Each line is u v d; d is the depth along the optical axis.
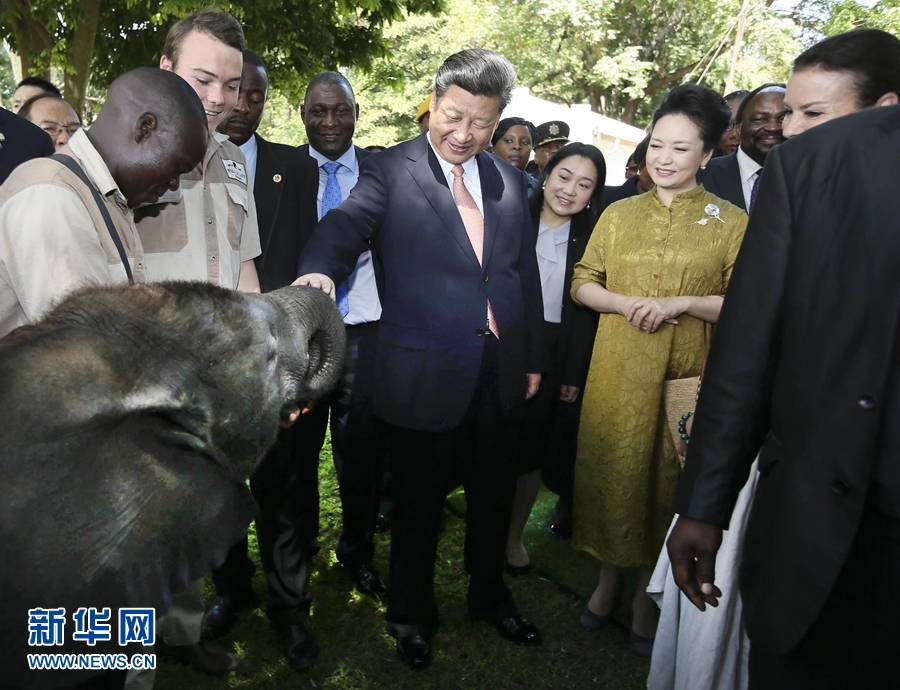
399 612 3.11
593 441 3.12
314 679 3.00
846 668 1.51
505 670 3.10
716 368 1.67
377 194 2.91
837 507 1.44
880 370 1.39
